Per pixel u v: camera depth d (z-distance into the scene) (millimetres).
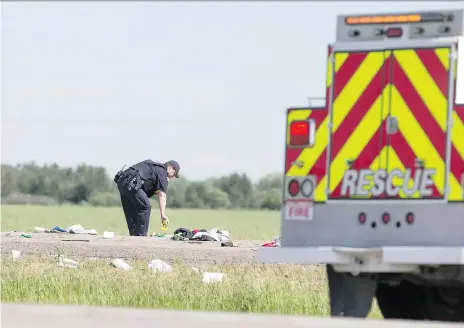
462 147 41406
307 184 43125
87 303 47812
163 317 36562
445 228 41438
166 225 80812
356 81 42688
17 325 34344
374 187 42281
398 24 42469
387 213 42062
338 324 35812
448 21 42094
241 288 51375
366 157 42438
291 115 43375
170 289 51062
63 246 67188
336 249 42094
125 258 66250
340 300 43031
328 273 43250
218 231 83812
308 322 36125
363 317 42844
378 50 42531
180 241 73188
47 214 192875
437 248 40938
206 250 65250
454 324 36562
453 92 41688
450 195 41406
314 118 43094
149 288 51000
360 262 41969
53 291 50281
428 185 41688
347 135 42656
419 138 41875
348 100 42719
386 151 42188
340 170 42688
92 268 59719
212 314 37656
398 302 45406
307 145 43062
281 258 42688
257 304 48062
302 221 43156
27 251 67625
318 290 53031
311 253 42406
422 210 41688
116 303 48031
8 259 62156
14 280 52406
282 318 37125
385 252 41344
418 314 45281
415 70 42094
